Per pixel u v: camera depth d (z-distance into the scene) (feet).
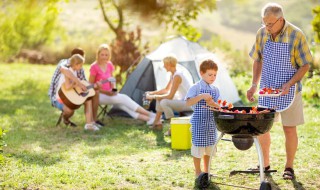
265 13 19.39
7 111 37.04
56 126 31.89
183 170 21.63
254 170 20.99
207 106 19.33
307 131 29.14
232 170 21.61
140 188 19.20
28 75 60.90
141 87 35.27
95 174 21.13
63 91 30.60
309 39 49.90
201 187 19.20
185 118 25.94
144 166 22.41
